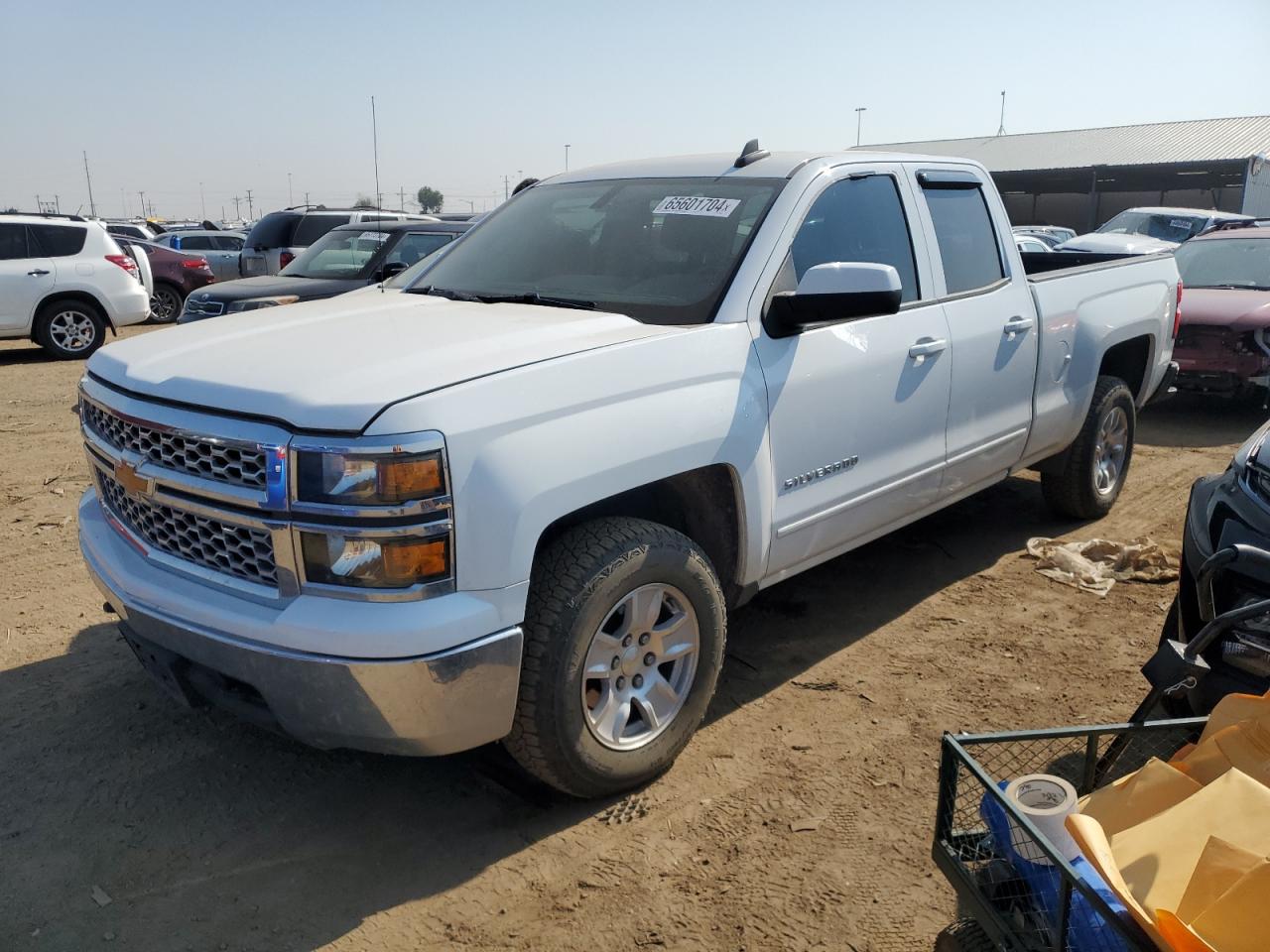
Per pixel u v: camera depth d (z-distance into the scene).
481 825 3.12
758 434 3.44
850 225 4.03
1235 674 2.92
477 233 4.55
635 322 3.42
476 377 2.77
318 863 2.95
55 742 3.56
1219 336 8.38
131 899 2.79
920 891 2.84
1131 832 1.66
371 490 2.56
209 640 2.78
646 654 3.21
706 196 3.94
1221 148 38.66
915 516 4.45
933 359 4.23
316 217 14.75
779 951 2.62
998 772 3.12
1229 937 1.45
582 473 2.89
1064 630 4.48
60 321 13.34
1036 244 16.59
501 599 2.73
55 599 4.80
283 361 2.95
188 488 2.83
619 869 2.92
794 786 3.31
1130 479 6.86
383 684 2.61
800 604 4.75
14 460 7.45
